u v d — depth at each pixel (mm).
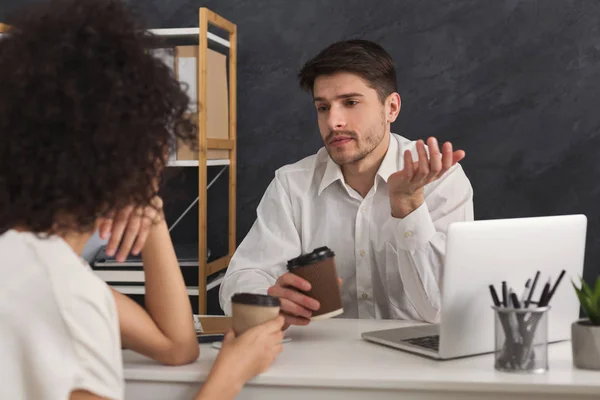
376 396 1372
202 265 2984
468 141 3246
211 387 1318
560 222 1579
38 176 982
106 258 2932
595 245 3189
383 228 2229
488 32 3205
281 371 1418
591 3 3141
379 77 2152
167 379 1437
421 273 1918
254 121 3395
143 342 1459
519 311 1377
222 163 3199
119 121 998
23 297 980
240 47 3379
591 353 1406
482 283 1492
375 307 2287
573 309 1649
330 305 1610
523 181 3223
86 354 1001
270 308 1429
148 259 1476
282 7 3340
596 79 3158
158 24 3404
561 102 3182
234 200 3324
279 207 2342
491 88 3219
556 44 3170
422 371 1408
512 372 1389
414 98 3268
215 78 3074
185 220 3428
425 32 3244
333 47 2158
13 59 993
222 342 1542
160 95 1060
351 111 2141
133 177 1033
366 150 2162
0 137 989
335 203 2312
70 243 1072
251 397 1418
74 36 1010
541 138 3201
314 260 1590
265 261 2277
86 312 1008
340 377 1372
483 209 3250
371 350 1599
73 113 974
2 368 961
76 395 1004
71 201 994
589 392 1301
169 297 1475
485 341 1533
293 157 3383
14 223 1024
